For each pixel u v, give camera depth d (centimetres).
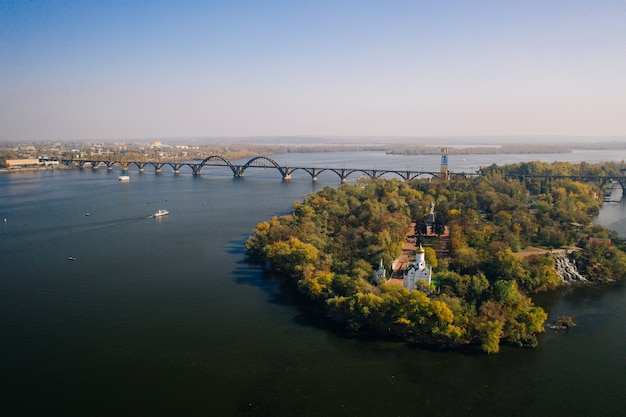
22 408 11731
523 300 15750
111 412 11606
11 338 15112
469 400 12050
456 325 14462
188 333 15425
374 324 15638
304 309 17188
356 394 12244
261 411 11606
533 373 13200
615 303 18025
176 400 12044
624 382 12862
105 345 14688
